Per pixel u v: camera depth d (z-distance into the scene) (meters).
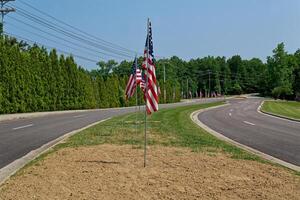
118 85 72.56
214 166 10.59
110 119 30.17
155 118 30.59
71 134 19.36
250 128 25.06
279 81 136.38
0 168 11.01
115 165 10.61
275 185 8.56
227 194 7.82
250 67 196.38
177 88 110.31
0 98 36.94
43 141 17.12
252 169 10.30
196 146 14.60
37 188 8.23
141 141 15.98
